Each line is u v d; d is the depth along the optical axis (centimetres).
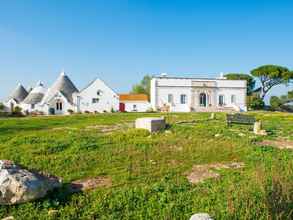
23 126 2525
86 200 871
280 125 2559
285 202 801
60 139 1630
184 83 6044
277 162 1248
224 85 6200
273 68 7169
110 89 6162
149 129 1884
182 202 868
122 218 788
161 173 1125
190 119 2917
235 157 1370
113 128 2197
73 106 6056
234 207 804
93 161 1246
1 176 813
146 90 10456
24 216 764
